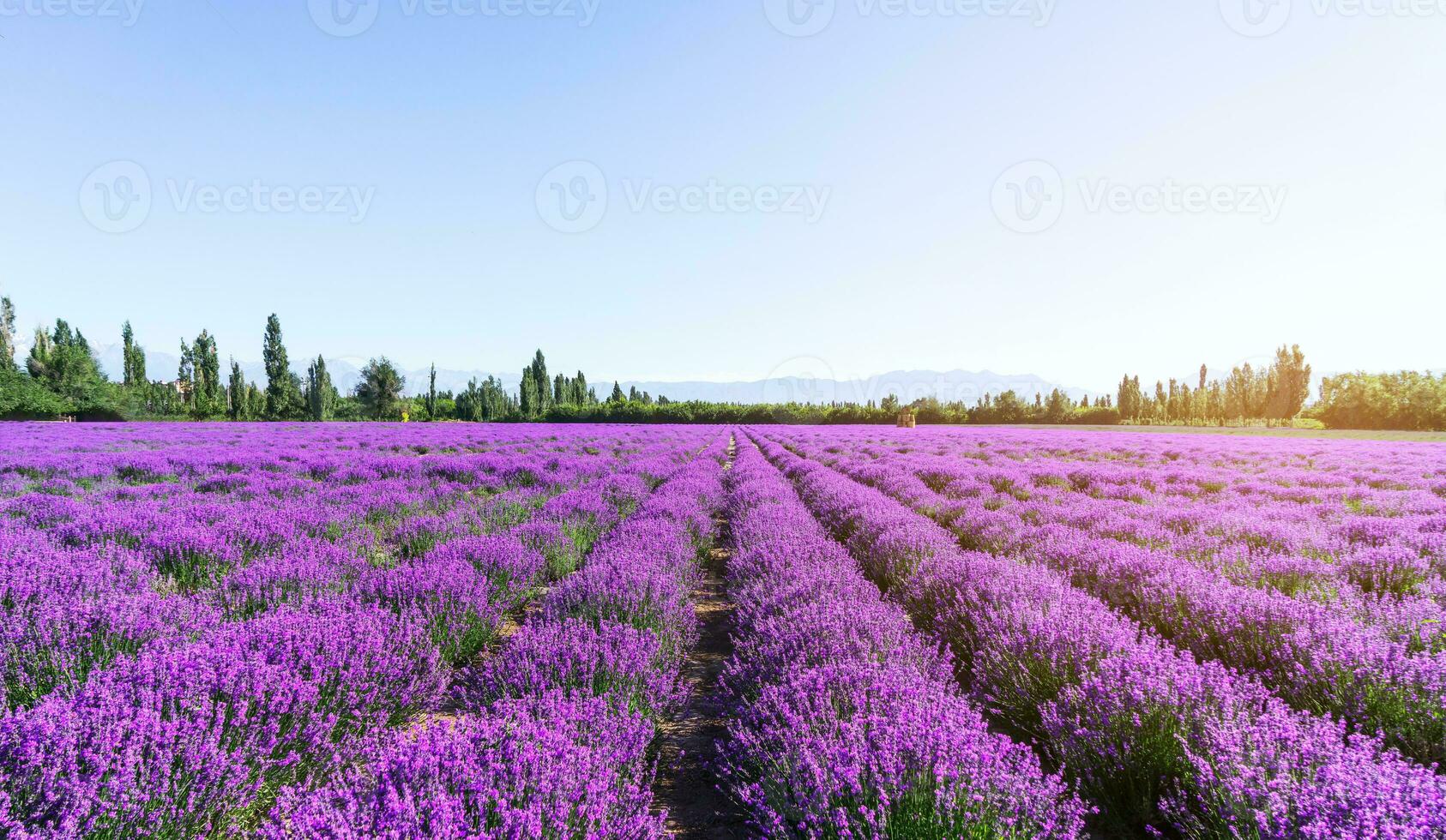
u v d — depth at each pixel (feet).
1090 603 13.07
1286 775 7.12
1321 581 15.17
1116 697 8.80
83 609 11.08
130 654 10.68
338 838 5.72
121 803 6.45
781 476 46.11
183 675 8.48
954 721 8.36
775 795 7.60
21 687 9.46
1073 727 9.01
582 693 9.80
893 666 10.29
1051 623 11.43
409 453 61.82
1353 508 29.86
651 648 11.87
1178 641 12.84
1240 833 6.89
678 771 9.98
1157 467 52.42
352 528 23.47
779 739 8.38
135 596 12.37
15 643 10.07
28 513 22.31
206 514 22.88
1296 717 8.32
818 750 7.68
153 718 7.36
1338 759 7.20
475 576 15.81
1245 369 253.65
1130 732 8.62
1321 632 11.06
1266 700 9.73
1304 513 25.64
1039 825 6.97
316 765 8.40
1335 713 9.66
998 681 11.18
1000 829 6.56
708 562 24.50
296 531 20.62
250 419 208.64
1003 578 14.73
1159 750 8.38
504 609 16.02
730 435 135.03
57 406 146.00
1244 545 18.81
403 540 21.86
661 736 10.30
